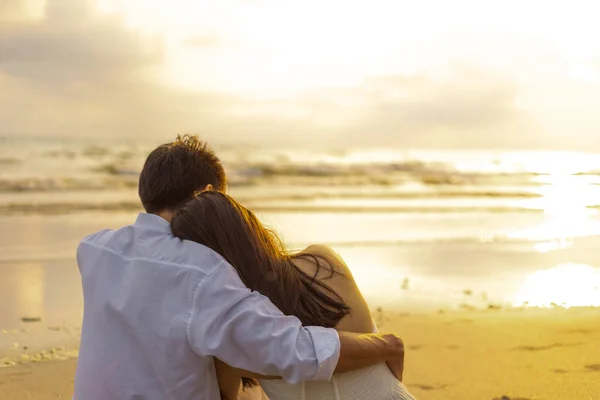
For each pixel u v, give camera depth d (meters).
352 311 2.05
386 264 7.33
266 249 1.97
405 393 2.05
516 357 3.94
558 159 31.80
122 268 1.87
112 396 1.82
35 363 3.90
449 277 6.65
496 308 5.30
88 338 1.88
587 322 4.81
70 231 9.59
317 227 10.39
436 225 10.91
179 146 2.10
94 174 19.70
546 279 6.61
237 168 23.11
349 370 1.94
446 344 4.21
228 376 1.96
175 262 1.82
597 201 15.42
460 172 23.70
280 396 2.01
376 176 21.98
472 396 3.31
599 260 7.70
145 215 1.97
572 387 3.43
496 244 8.84
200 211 1.93
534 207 13.83
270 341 1.76
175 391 1.81
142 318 1.79
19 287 6.04
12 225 10.02
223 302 1.77
